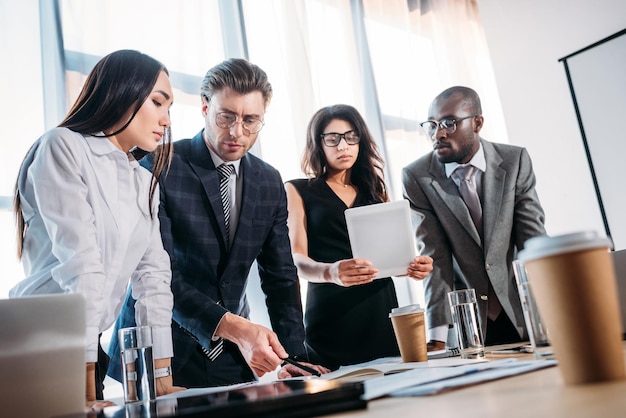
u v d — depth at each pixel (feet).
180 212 5.06
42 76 6.82
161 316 4.20
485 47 13.26
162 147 4.72
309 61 9.39
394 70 11.10
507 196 6.17
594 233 1.62
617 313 1.61
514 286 6.02
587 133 10.50
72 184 3.67
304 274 5.90
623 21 10.27
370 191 6.58
